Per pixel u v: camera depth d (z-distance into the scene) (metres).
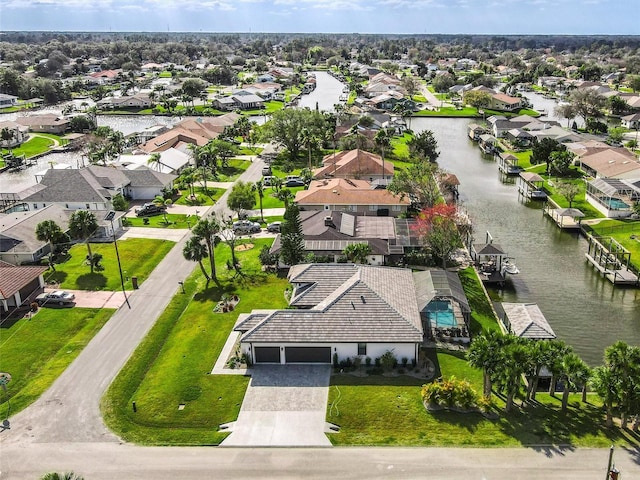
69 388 50.94
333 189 99.38
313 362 54.31
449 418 46.12
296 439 44.03
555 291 74.06
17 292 66.06
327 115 167.38
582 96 193.25
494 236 93.12
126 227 94.75
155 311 65.44
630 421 45.72
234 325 61.50
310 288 61.47
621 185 100.38
